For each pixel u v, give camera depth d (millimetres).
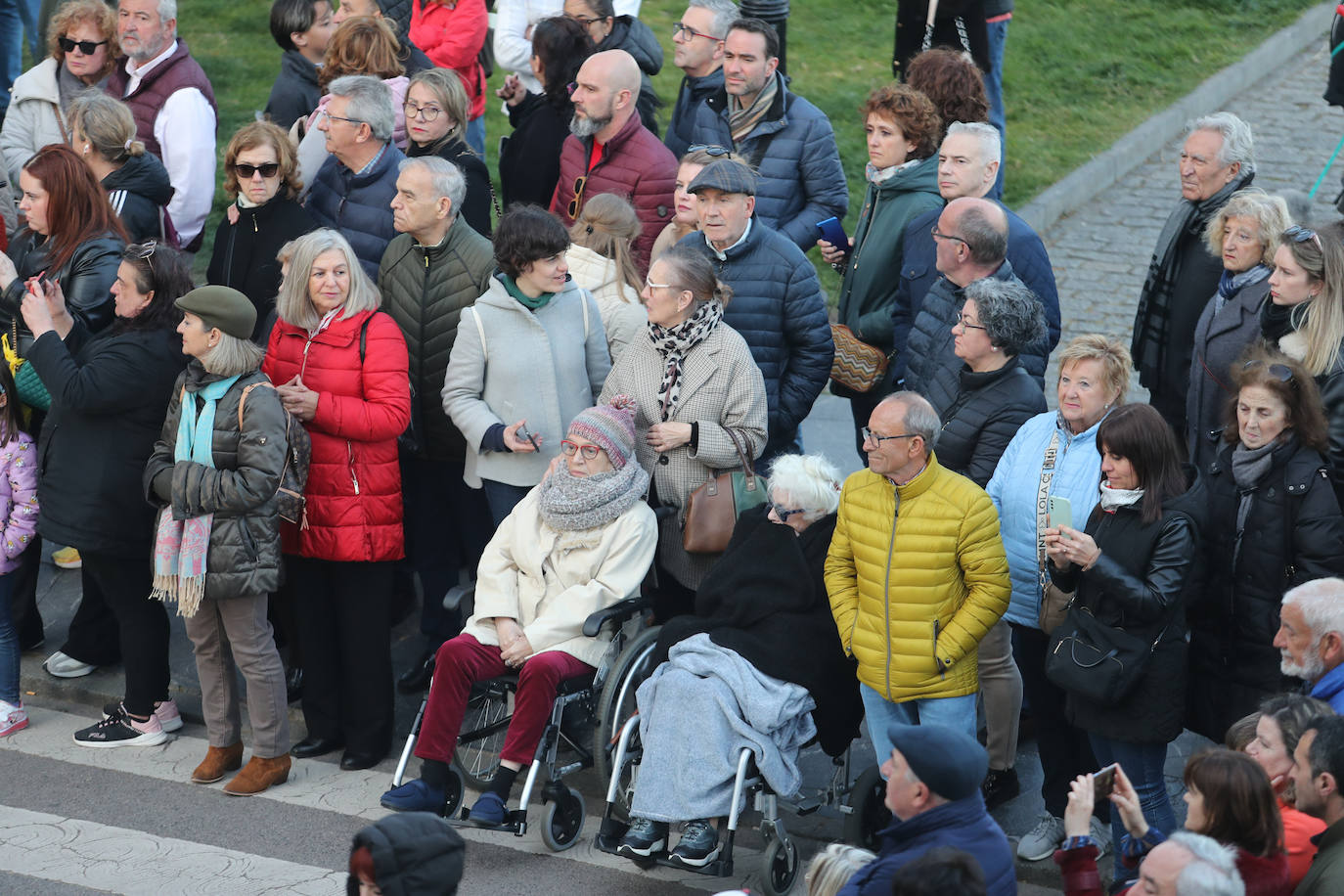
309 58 33594
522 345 25141
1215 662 21000
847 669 22422
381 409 24391
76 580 31891
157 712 26516
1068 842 16406
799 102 30609
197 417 23719
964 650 21047
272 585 23859
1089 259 40750
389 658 25500
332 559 24609
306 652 25719
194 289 24422
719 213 25469
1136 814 16781
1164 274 26656
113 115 28328
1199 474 20766
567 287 25484
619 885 21984
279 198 27453
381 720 25484
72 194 26328
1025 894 21844
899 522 21219
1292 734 16578
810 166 30344
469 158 29438
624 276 26500
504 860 22656
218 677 24734
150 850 22781
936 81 29250
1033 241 25438
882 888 15344
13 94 34875
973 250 23703
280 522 24906
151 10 32969
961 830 15641
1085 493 21547
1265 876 15344
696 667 21906
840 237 29094
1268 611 20406
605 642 23484
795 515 22719
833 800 22875
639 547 23703
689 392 24297
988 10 39969
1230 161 25594
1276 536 20250
